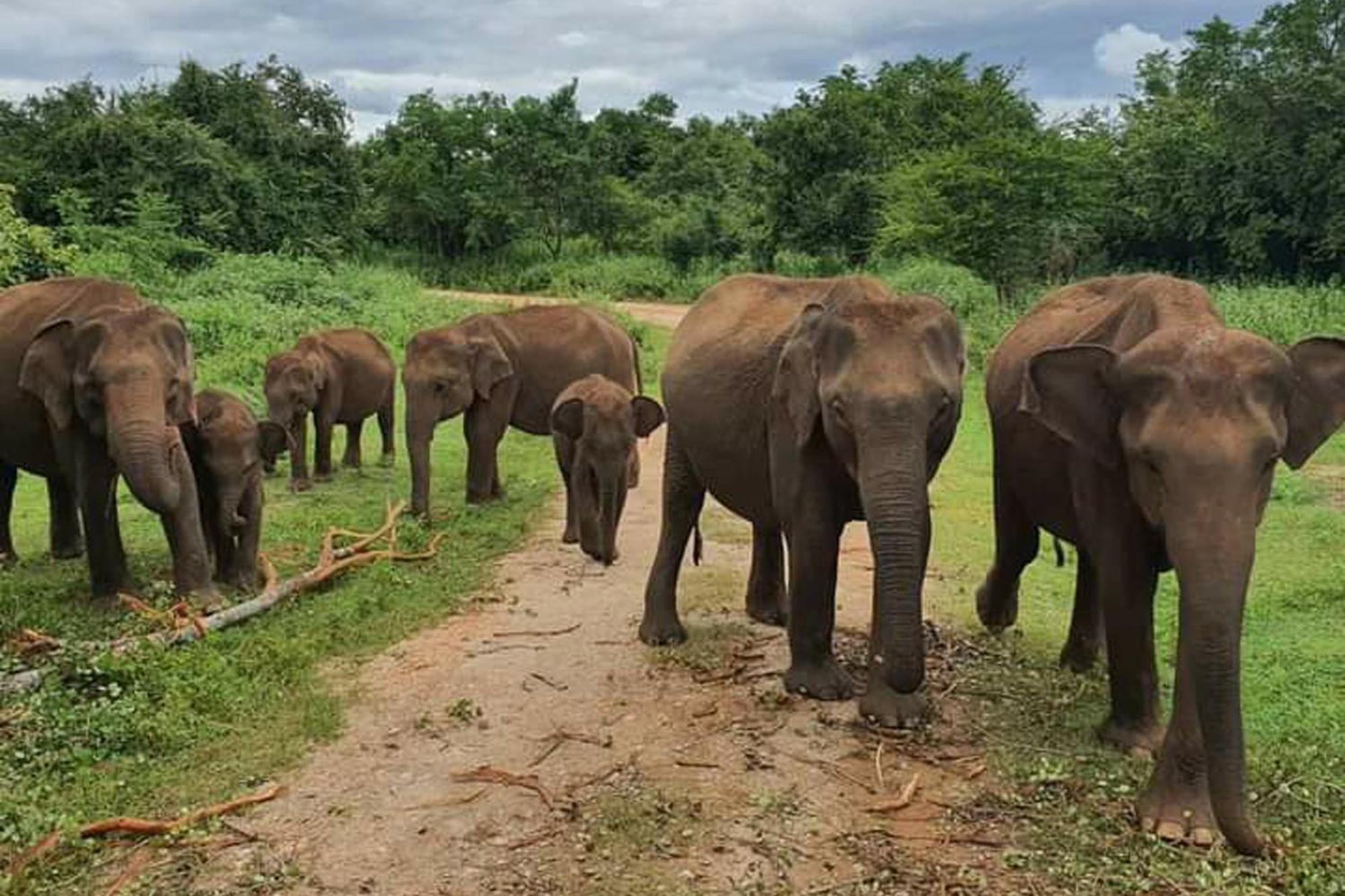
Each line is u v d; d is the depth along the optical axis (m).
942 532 9.43
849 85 40.38
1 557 8.84
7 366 7.88
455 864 4.27
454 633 6.92
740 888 4.07
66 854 4.32
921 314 5.03
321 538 9.27
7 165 33.09
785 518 5.63
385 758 5.16
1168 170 34.19
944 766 5.02
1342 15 31.30
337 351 12.59
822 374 5.05
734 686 5.97
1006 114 32.47
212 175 34.41
